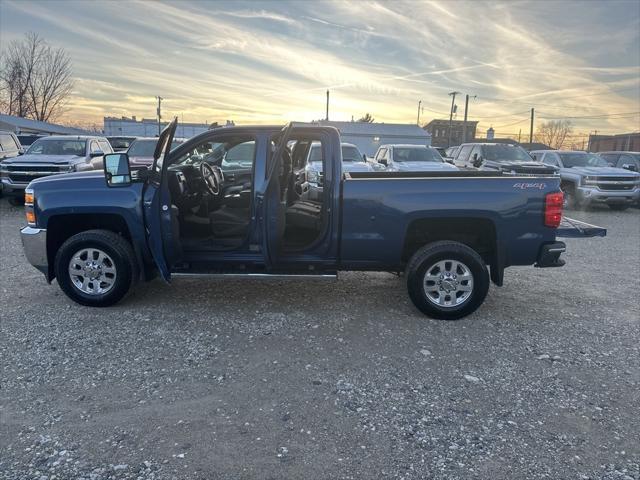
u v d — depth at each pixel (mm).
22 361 4035
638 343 4574
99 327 4746
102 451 2926
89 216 5242
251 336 4598
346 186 4938
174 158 4984
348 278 6531
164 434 3100
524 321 5102
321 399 3533
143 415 3305
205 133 4988
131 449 2947
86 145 13688
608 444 3061
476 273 4930
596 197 14023
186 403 3459
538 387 3742
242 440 3053
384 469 2812
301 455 2920
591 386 3766
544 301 5781
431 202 4891
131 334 4594
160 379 3783
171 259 5012
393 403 3496
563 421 3301
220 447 2980
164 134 4785
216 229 5148
